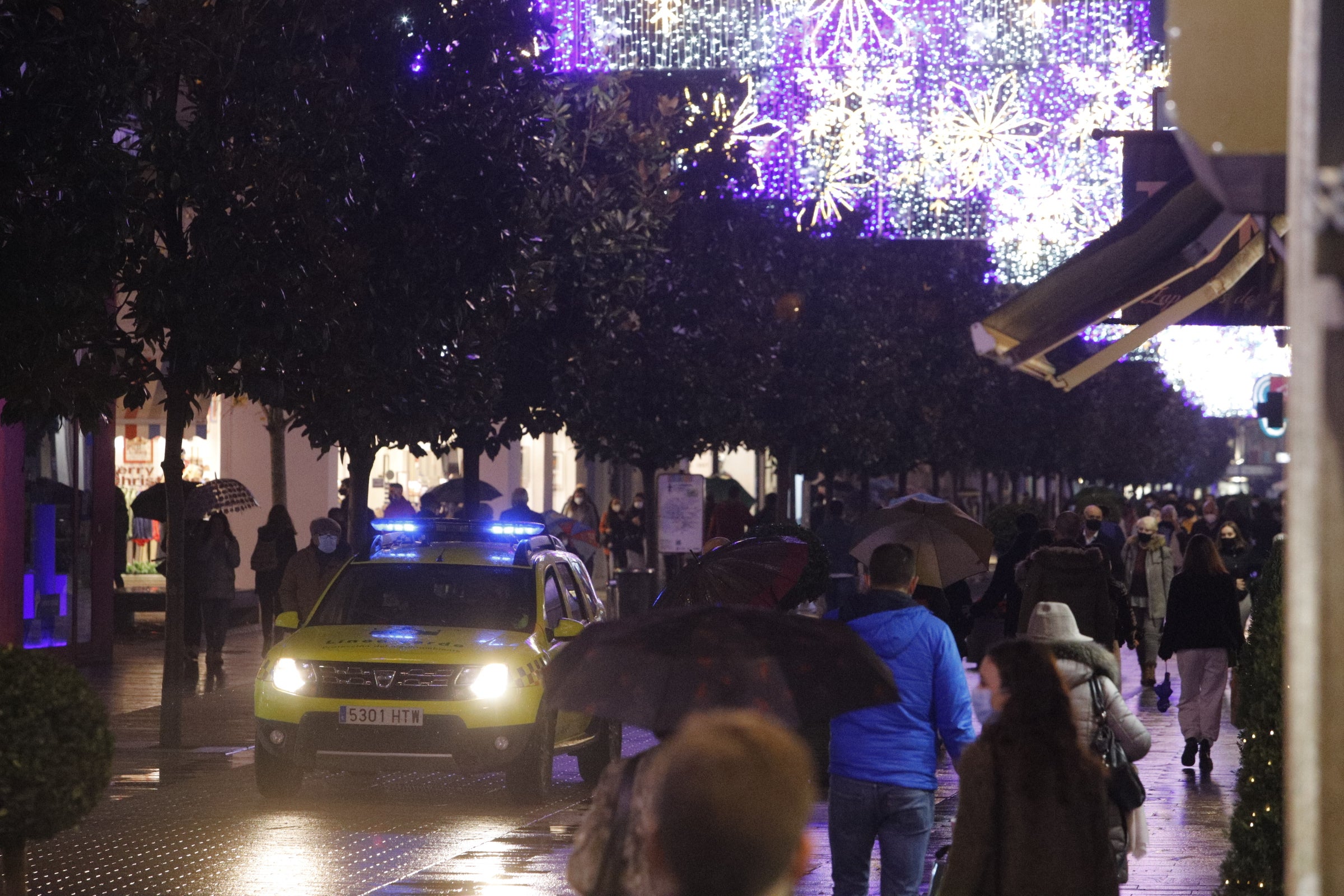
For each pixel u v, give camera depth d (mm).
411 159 21266
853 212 45031
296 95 18859
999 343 10273
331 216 19156
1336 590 3012
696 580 16609
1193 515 61969
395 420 21109
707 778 3121
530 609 18109
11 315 17703
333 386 20641
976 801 6930
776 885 3135
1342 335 3018
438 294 21375
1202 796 17484
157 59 18812
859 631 9250
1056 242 33375
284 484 38594
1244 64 3479
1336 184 3004
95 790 9938
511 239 22609
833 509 37031
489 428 29859
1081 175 30969
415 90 22141
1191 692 19328
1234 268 11312
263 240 19000
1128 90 29516
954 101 32844
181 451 20359
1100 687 9016
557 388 29453
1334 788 3008
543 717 17125
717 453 45625
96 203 17672
